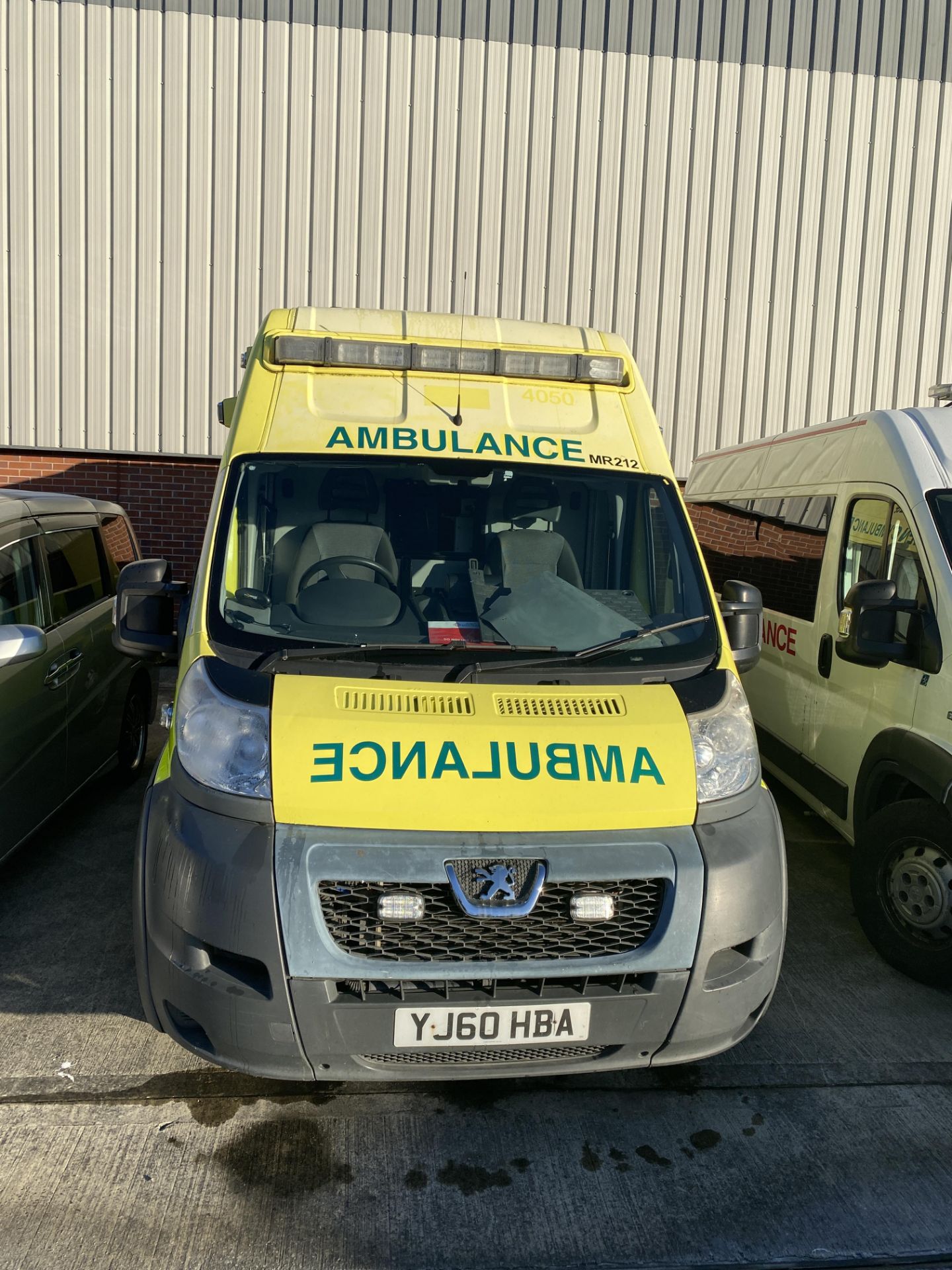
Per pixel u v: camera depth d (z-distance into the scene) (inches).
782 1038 145.2
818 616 208.8
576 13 426.9
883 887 166.1
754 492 270.1
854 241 448.8
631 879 107.3
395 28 421.4
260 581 132.8
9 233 421.1
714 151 438.3
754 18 434.6
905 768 162.1
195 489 443.2
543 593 137.7
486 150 428.5
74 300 425.1
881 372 456.1
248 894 102.4
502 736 111.8
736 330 447.5
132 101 418.3
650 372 446.3
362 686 117.1
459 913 104.4
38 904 180.7
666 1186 114.4
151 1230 105.0
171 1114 123.5
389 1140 120.5
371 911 104.4
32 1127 119.8
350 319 161.9
